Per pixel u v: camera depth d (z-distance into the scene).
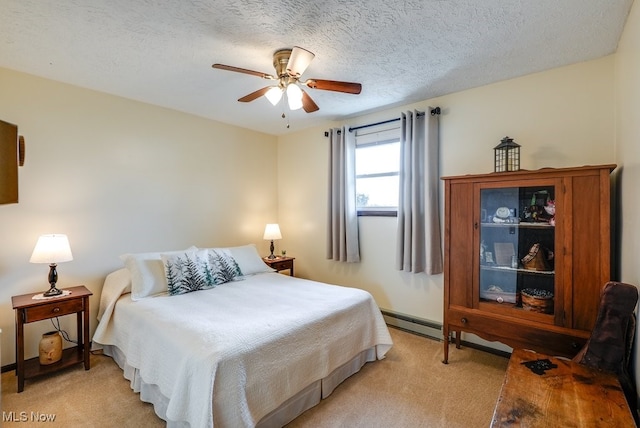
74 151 2.73
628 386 1.46
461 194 2.45
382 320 2.63
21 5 1.64
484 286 2.37
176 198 3.43
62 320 2.67
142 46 2.09
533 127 2.52
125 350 2.26
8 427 1.77
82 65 2.36
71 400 2.04
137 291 2.51
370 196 3.59
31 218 2.52
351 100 3.12
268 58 2.26
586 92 2.30
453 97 2.94
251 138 4.20
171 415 1.56
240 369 1.60
